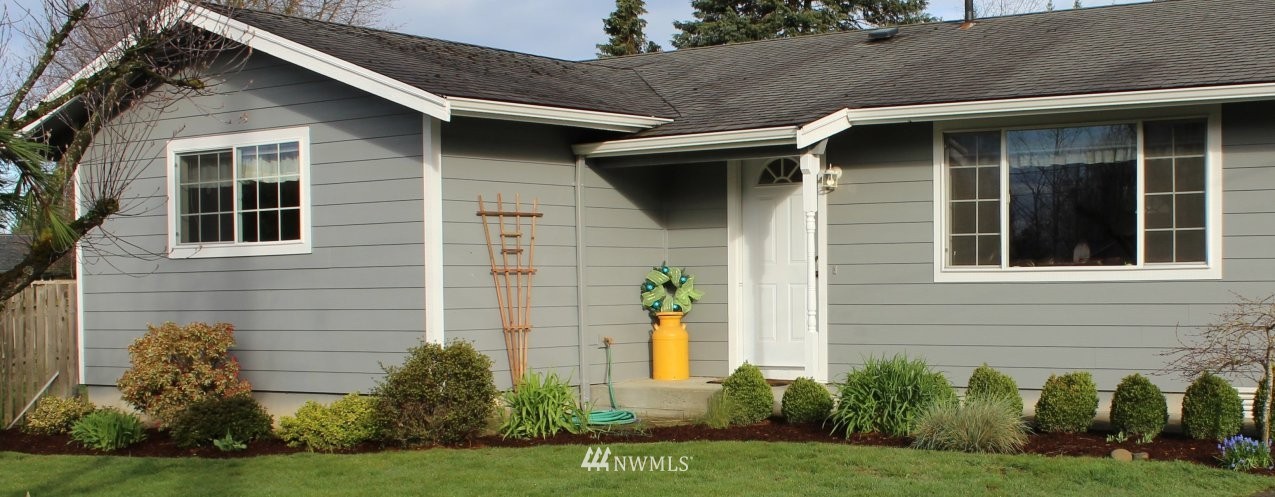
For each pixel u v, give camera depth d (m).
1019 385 10.34
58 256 5.60
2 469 8.78
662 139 10.62
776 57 13.88
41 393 11.94
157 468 8.52
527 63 12.80
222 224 11.32
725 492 7.12
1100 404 10.05
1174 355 9.85
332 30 11.50
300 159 10.77
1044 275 10.24
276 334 10.95
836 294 11.05
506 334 10.47
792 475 7.61
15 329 11.71
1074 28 12.41
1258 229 9.69
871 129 10.89
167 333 10.51
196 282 11.44
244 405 9.66
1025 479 7.34
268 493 7.44
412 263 10.10
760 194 11.66
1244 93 9.09
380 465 8.28
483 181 10.38
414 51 11.48
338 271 10.56
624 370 11.49
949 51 12.33
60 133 11.89
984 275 10.45
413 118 10.09
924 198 10.66
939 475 7.51
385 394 9.23
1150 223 10.00
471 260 10.27
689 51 15.25
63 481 8.18
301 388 10.79
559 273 10.91
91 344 12.19
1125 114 10.00
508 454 8.59
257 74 11.02
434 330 10.00
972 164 10.54
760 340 11.62
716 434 9.45
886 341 10.82
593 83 12.46
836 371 11.05
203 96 11.25
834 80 11.86
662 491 7.19
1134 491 6.98
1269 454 7.74
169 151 11.54
